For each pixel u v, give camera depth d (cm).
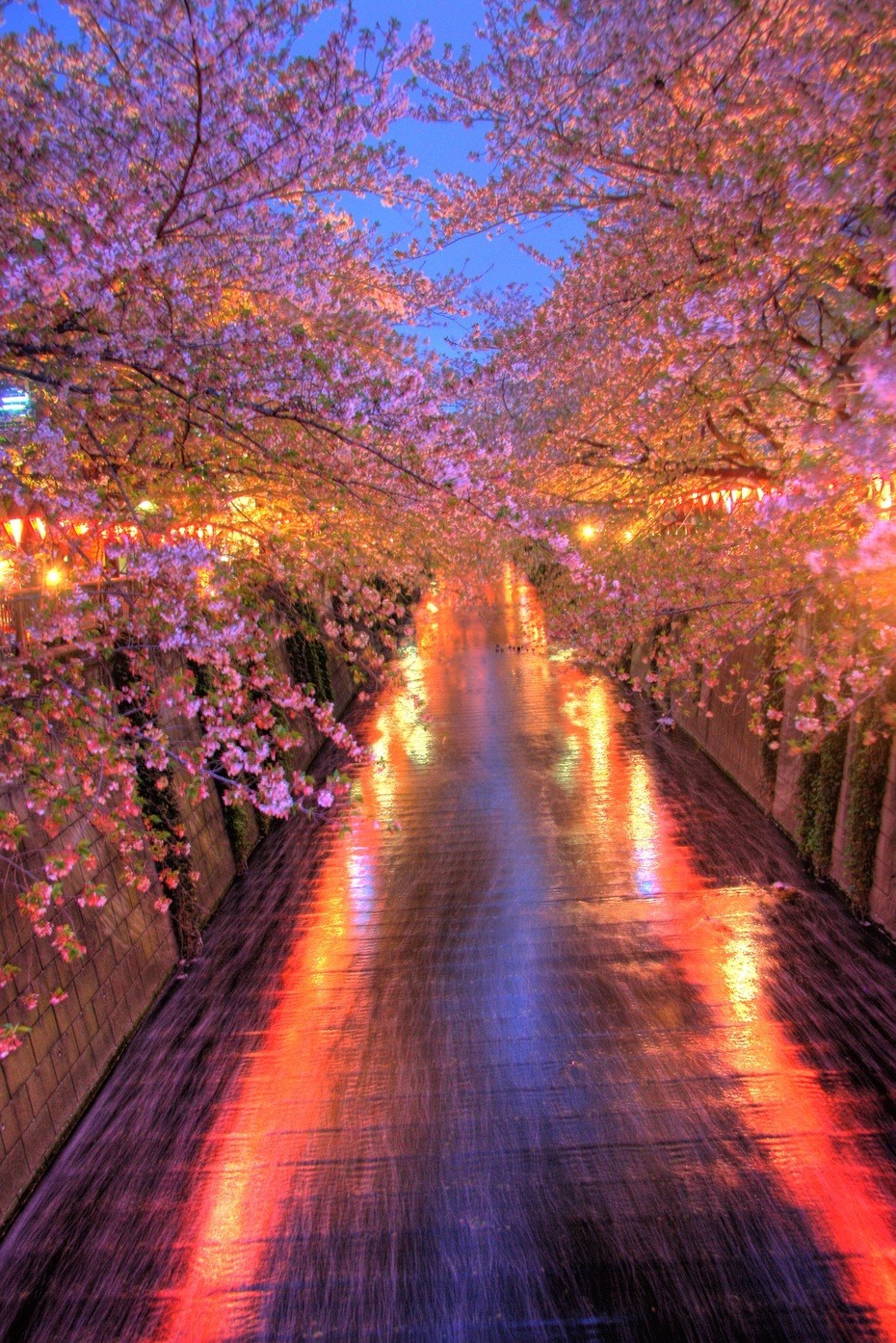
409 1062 826
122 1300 598
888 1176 649
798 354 911
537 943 1028
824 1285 567
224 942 1099
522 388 1334
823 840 1146
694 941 1007
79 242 554
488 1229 630
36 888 599
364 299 981
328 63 650
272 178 720
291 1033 891
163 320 702
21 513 716
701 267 850
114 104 694
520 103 848
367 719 2253
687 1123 718
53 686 639
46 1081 740
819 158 654
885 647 730
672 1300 566
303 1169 703
